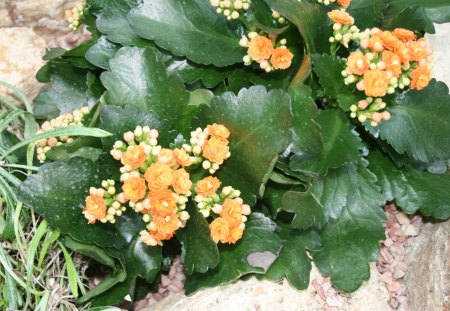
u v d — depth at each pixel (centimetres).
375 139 35
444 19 36
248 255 32
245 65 35
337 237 34
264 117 30
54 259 33
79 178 31
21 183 30
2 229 32
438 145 32
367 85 29
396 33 31
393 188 35
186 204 31
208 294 33
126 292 33
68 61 39
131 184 28
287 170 31
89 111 34
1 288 32
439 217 35
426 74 30
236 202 29
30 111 37
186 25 34
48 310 32
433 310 33
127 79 33
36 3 48
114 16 36
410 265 38
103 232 32
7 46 42
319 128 30
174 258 39
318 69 31
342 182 32
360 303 33
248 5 33
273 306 32
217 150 29
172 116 33
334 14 31
